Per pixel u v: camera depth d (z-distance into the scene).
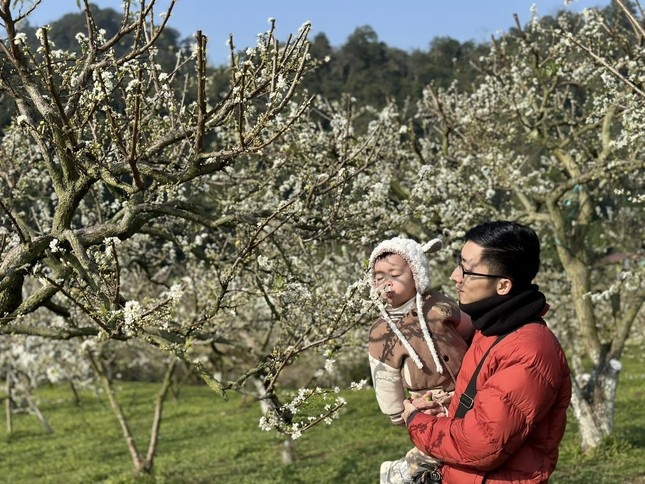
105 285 5.05
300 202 6.86
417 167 12.84
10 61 5.34
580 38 11.30
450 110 15.24
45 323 17.05
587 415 14.74
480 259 3.22
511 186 13.27
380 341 3.61
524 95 14.73
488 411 2.98
